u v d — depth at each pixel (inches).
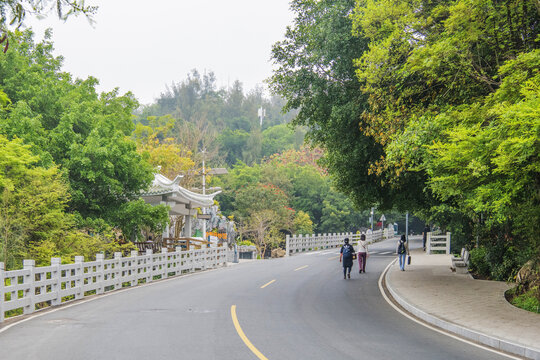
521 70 431.8
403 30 580.1
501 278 800.3
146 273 862.5
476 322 452.1
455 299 596.7
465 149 422.9
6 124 853.2
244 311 522.9
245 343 366.6
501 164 385.4
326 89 806.5
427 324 470.9
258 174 2908.5
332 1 797.9
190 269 1080.8
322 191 2974.9
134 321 460.8
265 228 2299.5
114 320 466.9
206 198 1429.6
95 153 960.3
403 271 954.7
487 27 490.0
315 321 471.2
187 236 1424.7
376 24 633.6
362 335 408.2
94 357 322.7
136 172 1040.8
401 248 969.5
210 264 1176.8
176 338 383.6
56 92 1003.3
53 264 591.2
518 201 514.0
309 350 348.2
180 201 1339.8
